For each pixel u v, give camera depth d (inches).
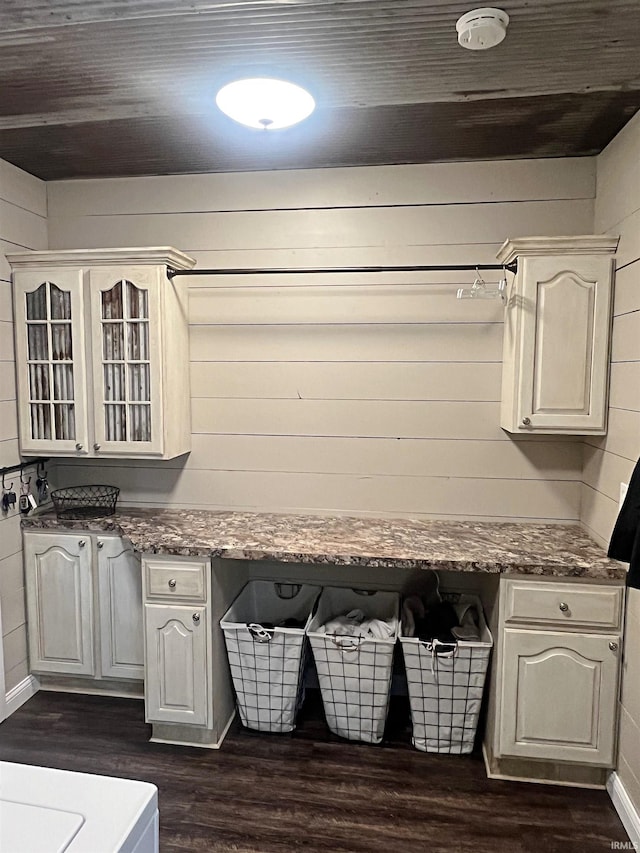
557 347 91.1
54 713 102.9
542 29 63.3
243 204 109.6
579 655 83.8
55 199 114.6
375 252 106.7
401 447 108.7
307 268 108.2
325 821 78.8
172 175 110.7
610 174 93.0
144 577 93.1
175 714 94.0
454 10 59.9
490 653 90.8
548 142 94.5
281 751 93.4
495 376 105.0
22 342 104.2
